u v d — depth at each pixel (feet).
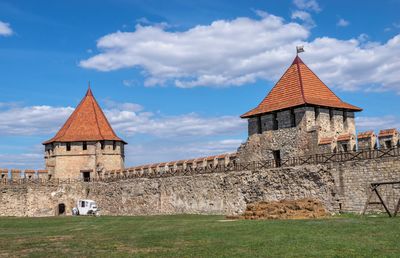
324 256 52.11
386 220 81.82
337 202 108.99
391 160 99.60
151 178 169.78
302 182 117.39
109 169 214.48
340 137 114.93
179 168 158.81
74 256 58.95
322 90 138.31
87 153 213.66
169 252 58.70
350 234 67.05
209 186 145.07
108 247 65.82
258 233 72.69
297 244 60.29
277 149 133.59
